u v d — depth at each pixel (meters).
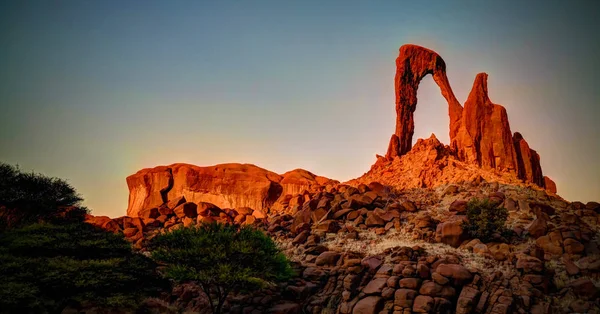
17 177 41.81
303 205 49.75
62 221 41.72
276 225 45.34
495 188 45.62
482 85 58.72
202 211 51.50
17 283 23.25
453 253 32.88
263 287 29.45
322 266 34.72
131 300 26.89
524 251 32.41
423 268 29.81
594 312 25.89
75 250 28.59
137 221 48.84
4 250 26.27
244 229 32.50
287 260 32.75
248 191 63.00
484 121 56.84
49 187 43.06
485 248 33.44
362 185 48.12
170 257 30.06
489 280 29.12
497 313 26.45
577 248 32.25
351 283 30.91
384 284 29.73
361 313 28.36
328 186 56.75
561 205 42.28
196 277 28.70
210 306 31.28
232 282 29.27
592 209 40.28
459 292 28.78
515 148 57.84
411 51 65.06
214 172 65.50
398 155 62.22
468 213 37.38
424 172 52.38
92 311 26.27
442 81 64.00
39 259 25.94
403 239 37.81
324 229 41.53
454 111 61.41
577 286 27.86
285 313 29.70
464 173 49.97
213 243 30.36
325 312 30.20
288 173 68.56
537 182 58.38
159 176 65.81
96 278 25.97
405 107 64.38
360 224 42.16
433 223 39.22
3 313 22.08
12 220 39.50
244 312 30.17
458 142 57.50
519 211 40.53
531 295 27.84
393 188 51.22
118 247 30.16
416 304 27.73
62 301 24.98
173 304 32.22
